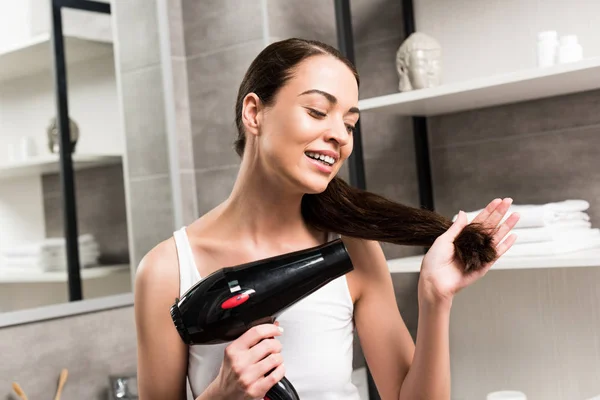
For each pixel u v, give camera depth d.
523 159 1.82
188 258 1.03
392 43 2.03
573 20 1.68
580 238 1.57
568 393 1.76
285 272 0.88
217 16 2.14
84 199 1.93
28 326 1.79
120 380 1.88
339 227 1.04
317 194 1.03
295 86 0.91
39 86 1.84
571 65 1.42
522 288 1.82
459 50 1.88
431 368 0.94
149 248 2.09
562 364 1.77
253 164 0.99
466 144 1.91
